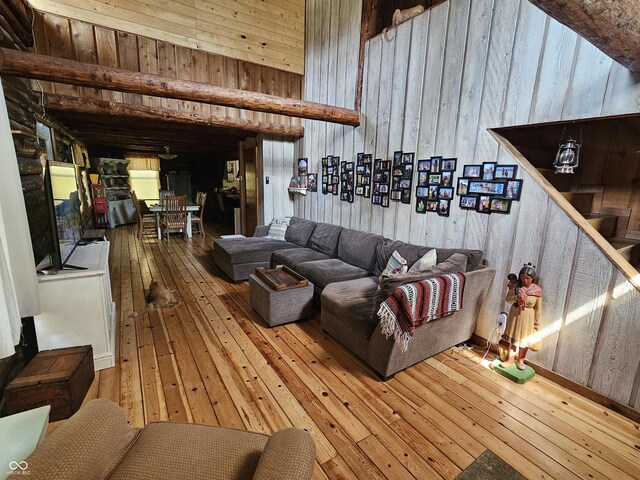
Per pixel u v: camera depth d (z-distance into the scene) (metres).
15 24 2.86
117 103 4.10
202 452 1.10
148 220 7.09
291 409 1.93
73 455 0.95
